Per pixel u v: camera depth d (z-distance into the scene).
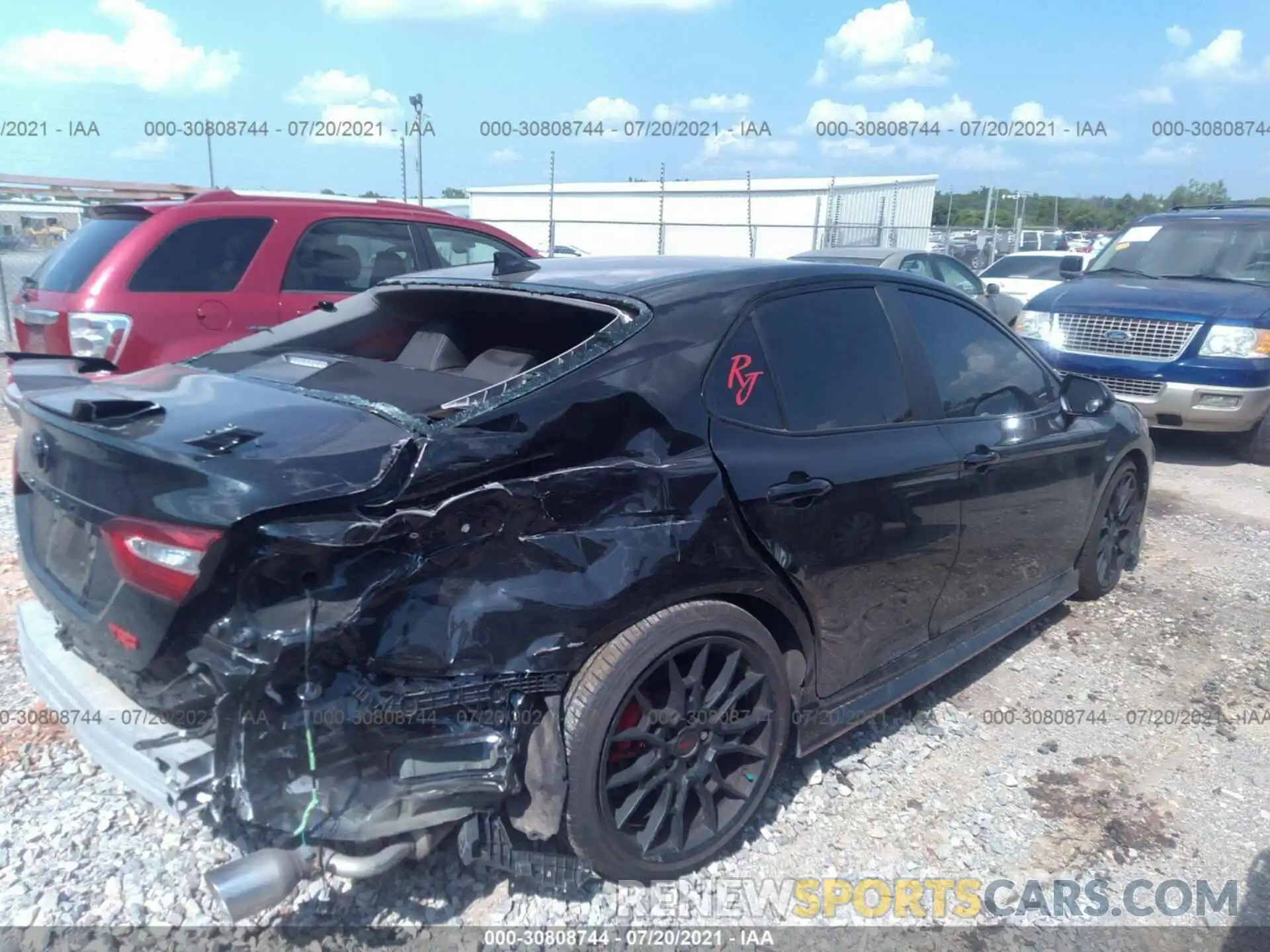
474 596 2.40
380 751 2.30
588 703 2.54
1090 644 4.62
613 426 2.71
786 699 3.07
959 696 4.09
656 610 2.66
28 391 2.86
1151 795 3.41
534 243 26.05
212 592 2.23
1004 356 4.21
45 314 5.77
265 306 6.04
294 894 2.69
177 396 2.79
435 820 2.39
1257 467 8.35
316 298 6.23
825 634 3.21
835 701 3.34
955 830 3.17
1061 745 3.71
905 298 3.77
